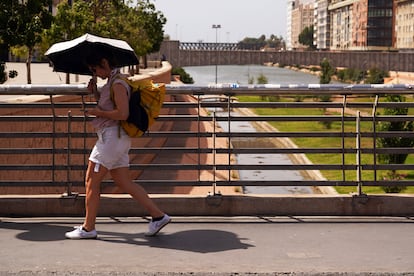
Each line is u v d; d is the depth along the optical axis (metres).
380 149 8.14
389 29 193.38
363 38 198.25
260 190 34.84
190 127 49.12
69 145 8.09
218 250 6.48
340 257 6.25
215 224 7.56
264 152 8.24
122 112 6.59
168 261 6.10
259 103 8.16
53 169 8.09
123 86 6.63
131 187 6.91
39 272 5.75
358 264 6.01
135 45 58.16
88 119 8.12
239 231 7.24
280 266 5.94
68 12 35.19
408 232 7.21
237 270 5.80
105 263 6.03
